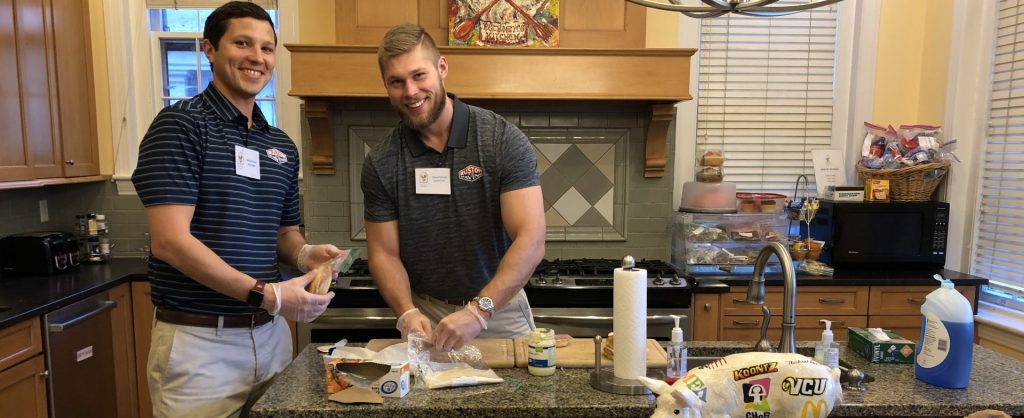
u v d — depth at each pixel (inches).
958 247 119.0
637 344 51.8
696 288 106.0
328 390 49.9
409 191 67.8
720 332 107.8
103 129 129.4
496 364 56.9
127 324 111.1
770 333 108.6
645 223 128.5
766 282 107.4
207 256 59.2
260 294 59.1
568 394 50.7
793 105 134.2
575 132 126.3
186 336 64.1
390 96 62.3
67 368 93.7
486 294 60.0
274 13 129.0
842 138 134.7
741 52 132.4
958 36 118.4
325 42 123.5
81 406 97.6
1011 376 55.7
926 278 109.4
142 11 129.2
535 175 67.2
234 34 63.1
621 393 50.6
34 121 107.4
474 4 115.1
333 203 123.9
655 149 123.3
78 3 121.1
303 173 123.4
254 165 66.7
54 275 109.4
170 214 59.1
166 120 60.1
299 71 108.8
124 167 130.6
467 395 50.4
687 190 124.5
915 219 116.3
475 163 66.5
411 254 70.5
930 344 53.4
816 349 57.9
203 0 130.1
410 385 52.1
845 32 132.1
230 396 66.7
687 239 116.9
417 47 60.4
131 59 129.8
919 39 130.5
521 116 125.3
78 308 96.3
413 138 68.1
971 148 116.6
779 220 118.8
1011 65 108.5
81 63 122.1
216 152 62.9
